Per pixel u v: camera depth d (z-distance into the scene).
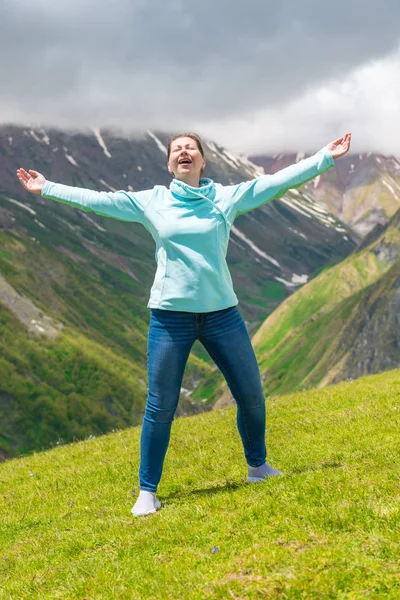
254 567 6.22
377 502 7.14
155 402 9.09
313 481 8.42
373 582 5.62
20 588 7.45
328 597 5.56
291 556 6.24
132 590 6.52
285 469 10.65
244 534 7.13
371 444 10.88
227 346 8.98
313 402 17.73
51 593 7.02
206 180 9.34
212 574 6.32
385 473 8.23
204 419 18.55
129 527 8.58
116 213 9.23
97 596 6.60
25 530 10.57
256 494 8.51
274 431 14.59
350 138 8.84
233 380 9.16
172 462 13.23
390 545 6.09
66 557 8.23
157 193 9.08
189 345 9.04
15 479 15.05
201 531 7.57
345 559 5.99
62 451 17.88
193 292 8.72
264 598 5.68
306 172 8.89
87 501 11.45
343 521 6.79
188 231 8.70
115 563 7.33
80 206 9.40
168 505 9.41
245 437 9.60
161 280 8.90
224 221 8.89
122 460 14.27
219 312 8.95
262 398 9.34
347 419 13.91
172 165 9.12
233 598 5.77
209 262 8.78
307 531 6.77
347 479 8.34
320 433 13.13
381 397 16.36
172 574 6.59
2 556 9.13
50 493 12.80
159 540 7.72
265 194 9.03
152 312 9.11
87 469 14.08
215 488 10.12
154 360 9.00
